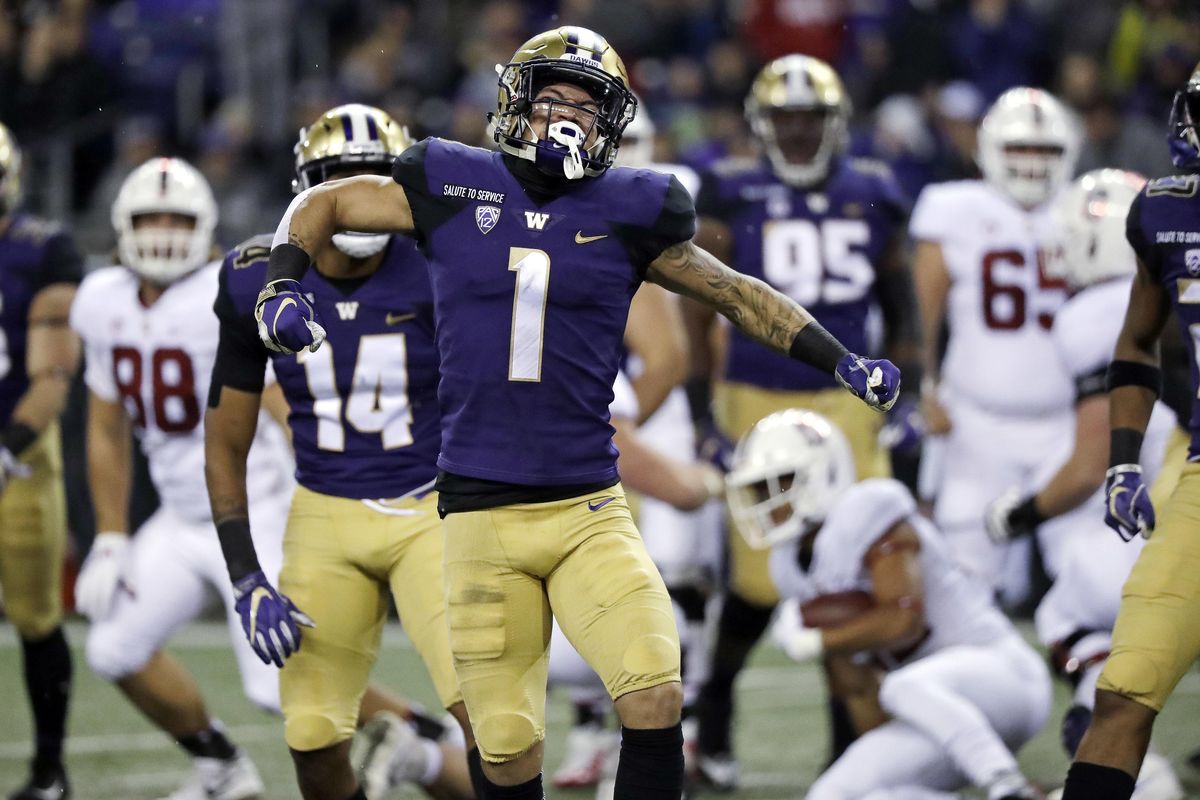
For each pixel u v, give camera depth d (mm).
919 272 23484
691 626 20359
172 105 39125
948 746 14523
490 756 11461
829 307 21625
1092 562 16641
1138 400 13211
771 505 16094
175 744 20516
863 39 41594
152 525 17438
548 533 11312
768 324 11531
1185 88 12664
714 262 11547
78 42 36219
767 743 21172
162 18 39625
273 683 16219
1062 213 18609
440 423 13688
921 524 15633
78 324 17484
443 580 12492
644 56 42562
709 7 42781
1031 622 31844
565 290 11180
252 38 39750
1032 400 22969
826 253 21594
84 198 37938
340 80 40000
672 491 17688
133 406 17203
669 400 22031
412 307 13555
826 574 15477
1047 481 17438
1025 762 19641
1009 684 15188
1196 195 12562
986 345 23125
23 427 17859
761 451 16156
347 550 13539
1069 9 42656
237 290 12977
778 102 21328
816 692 24781
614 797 10984
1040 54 41969
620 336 11484
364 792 13875
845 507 15477
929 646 15570
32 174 35875
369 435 13578
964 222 23250
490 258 11188
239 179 37438
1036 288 23047
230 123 37562
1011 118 23078
